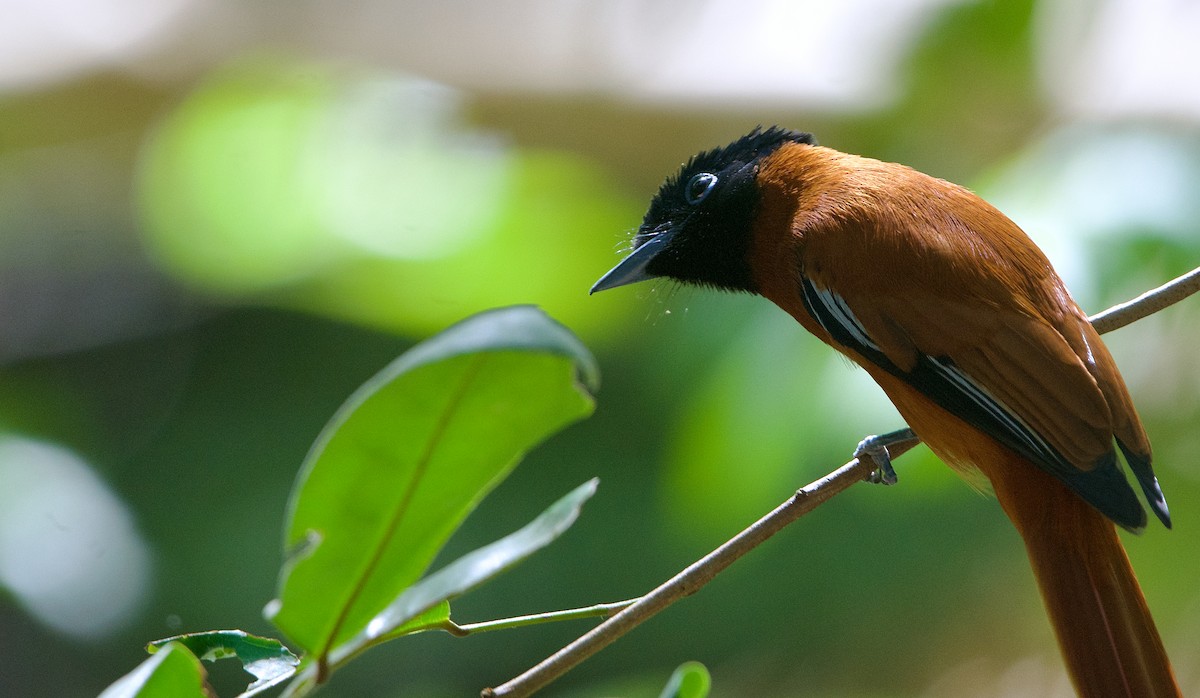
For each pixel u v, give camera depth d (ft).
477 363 11.73
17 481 39.27
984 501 41.52
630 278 26.63
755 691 44.11
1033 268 21.76
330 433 12.01
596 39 43.32
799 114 40.88
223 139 36.22
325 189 35.78
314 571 12.46
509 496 51.11
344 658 12.71
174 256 37.24
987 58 32.24
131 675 12.25
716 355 31.09
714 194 25.73
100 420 54.75
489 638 49.03
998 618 42.45
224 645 15.46
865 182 23.80
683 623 46.96
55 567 37.93
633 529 49.62
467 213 35.63
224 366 55.77
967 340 21.20
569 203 36.14
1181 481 34.91
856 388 27.09
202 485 52.31
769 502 27.81
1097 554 19.70
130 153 48.01
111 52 44.68
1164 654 18.97
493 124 43.09
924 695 42.29
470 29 44.16
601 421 50.75
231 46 44.68
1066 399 20.17
